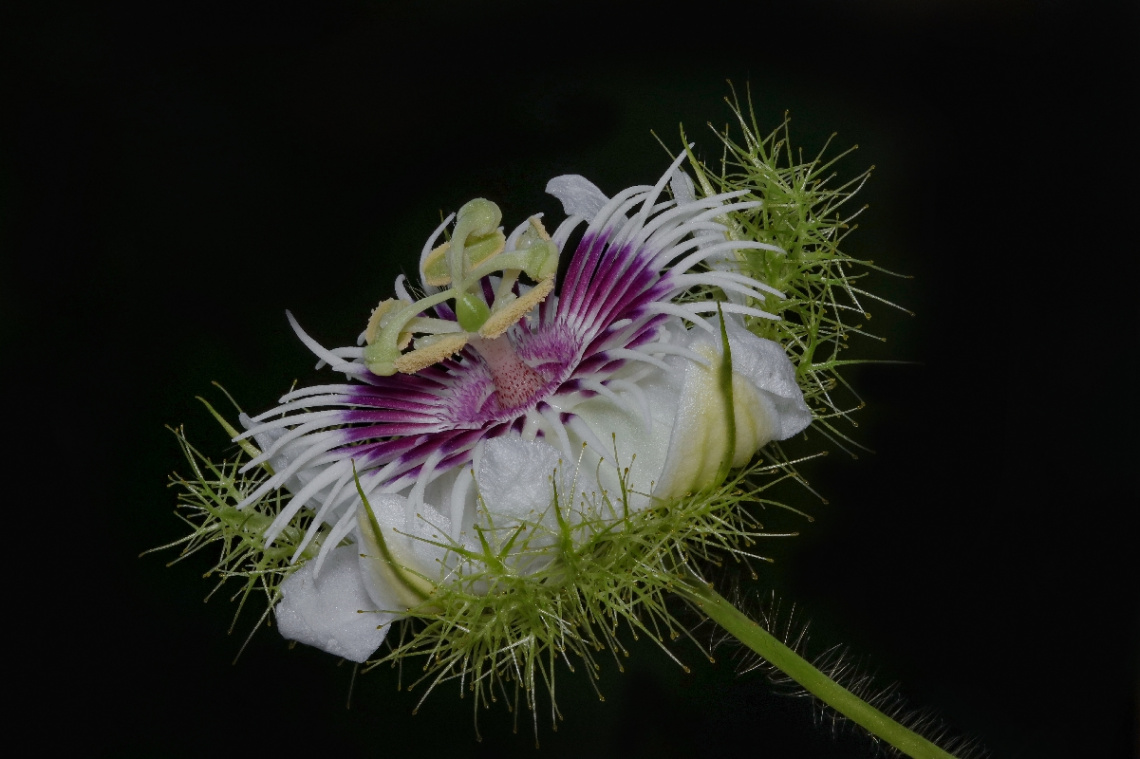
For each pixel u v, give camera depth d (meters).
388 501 0.26
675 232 0.27
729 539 0.27
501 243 0.27
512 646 0.26
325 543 0.26
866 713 0.27
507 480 0.26
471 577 0.26
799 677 0.27
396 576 0.26
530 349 0.27
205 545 0.27
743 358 0.26
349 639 0.26
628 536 0.26
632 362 0.27
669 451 0.26
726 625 0.27
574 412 0.27
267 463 0.27
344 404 0.27
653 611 0.27
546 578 0.26
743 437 0.26
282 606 0.27
